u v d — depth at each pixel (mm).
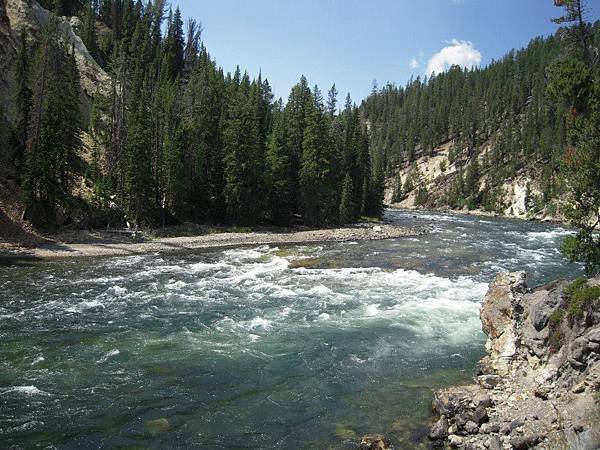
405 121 191500
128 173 53188
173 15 108438
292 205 73062
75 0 116188
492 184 131875
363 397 14828
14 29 69812
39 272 33562
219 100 68750
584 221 18859
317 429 12875
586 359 12148
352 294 28703
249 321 22859
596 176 17891
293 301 26953
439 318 23469
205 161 63094
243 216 62875
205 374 16469
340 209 73750
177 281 32062
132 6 114062
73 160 52375
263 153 67875
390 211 124250
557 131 120000
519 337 15836
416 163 169875
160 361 17547
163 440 12211
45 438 12109
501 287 18062
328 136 74000
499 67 191375
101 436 12297
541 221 100562
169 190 57719
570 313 13555
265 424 13141
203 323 22422
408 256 43781
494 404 13094
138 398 14516
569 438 10289
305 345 19547
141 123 53406
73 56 62625
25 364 16859
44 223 45844
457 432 12391
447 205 140125
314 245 52000
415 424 13086
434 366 17359
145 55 97750
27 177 45062
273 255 44438
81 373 16234
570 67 20688
